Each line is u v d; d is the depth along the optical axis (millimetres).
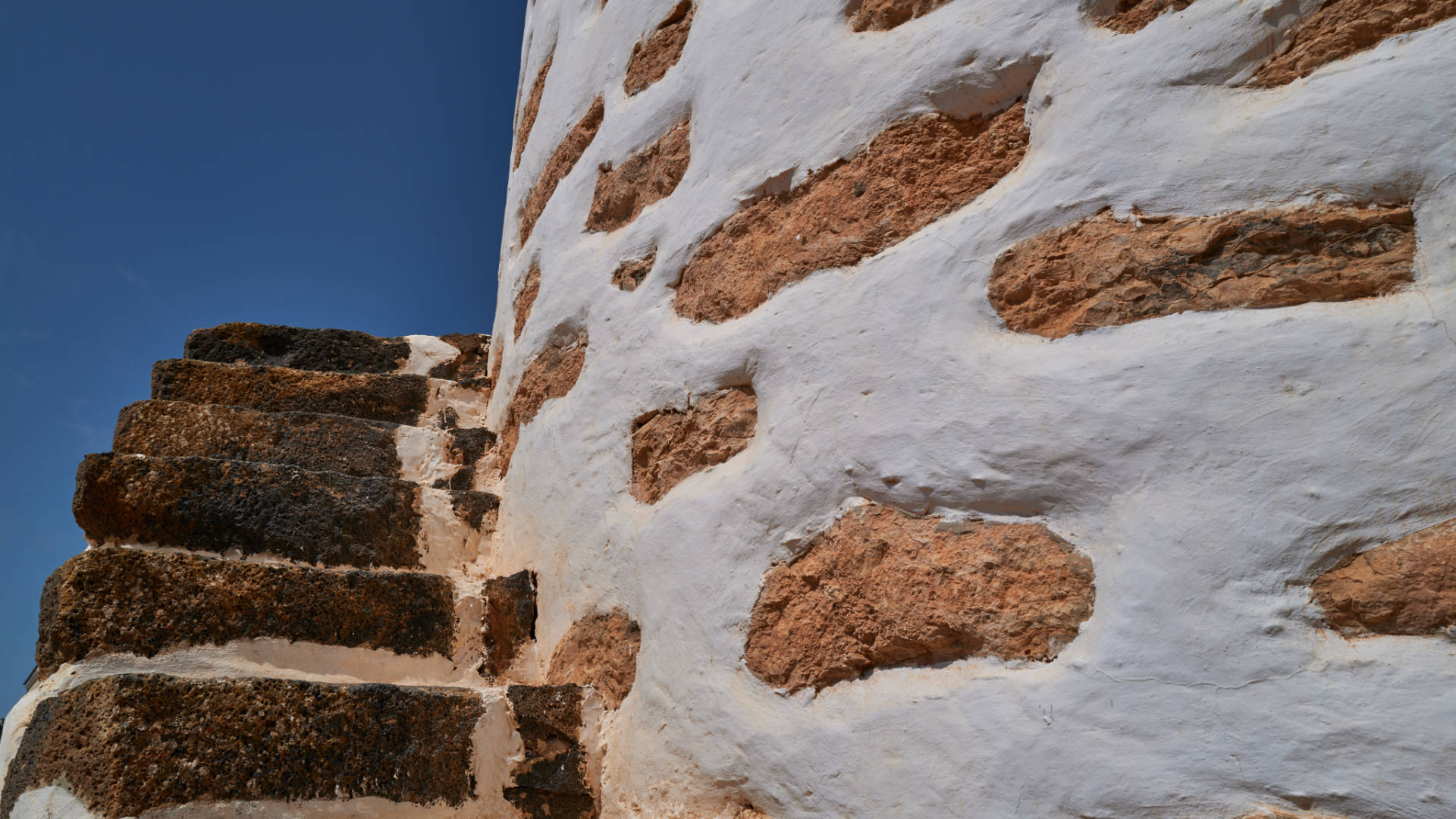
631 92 2102
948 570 1190
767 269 1564
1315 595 969
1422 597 919
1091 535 1110
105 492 1768
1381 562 945
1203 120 1190
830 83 1562
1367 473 967
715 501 1499
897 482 1267
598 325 1959
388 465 2312
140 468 1807
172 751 1376
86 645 1535
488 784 1590
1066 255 1226
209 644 1621
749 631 1385
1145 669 1017
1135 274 1167
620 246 1961
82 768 1359
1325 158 1092
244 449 2186
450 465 2379
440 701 1590
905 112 1439
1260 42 1175
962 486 1211
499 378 2533
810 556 1344
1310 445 999
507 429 2354
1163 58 1229
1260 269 1097
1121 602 1056
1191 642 1001
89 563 1575
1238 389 1050
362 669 1749
